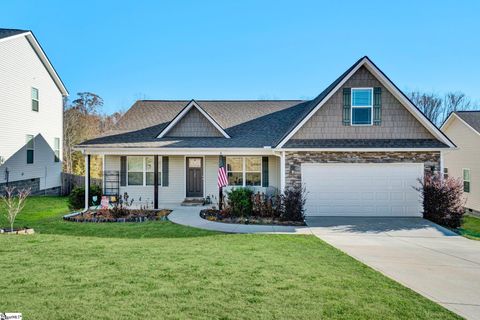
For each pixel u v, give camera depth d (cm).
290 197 1213
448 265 671
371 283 531
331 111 1348
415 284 550
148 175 1636
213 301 429
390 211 1295
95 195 1486
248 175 1617
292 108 1908
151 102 1997
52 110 2345
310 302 440
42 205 1675
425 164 1285
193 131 1631
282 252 734
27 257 625
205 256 668
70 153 3800
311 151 1298
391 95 1339
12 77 1900
